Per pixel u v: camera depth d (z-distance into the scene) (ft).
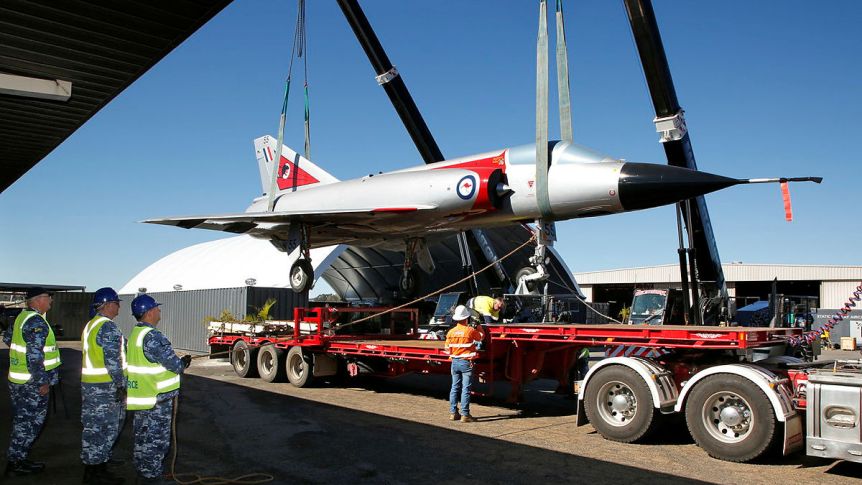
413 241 46.52
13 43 19.98
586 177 31.99
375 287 116.37
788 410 21.17
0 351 70.74
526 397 37.45
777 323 49.03
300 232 43.86
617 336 26.40
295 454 22.34
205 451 22.72
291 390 39.52
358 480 19.12
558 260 94.48
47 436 25.50
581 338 27.76
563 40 35.53
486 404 34.50
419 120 62.44
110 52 20.88
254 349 45.91
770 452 23.24
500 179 35.65
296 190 53.78
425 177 38.34
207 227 48.80
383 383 43.50
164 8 18.07
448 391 39.68
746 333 22.91
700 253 44.68
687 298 41.68
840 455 19.62
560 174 32.91
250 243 112.47
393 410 31.91
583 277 169.37
